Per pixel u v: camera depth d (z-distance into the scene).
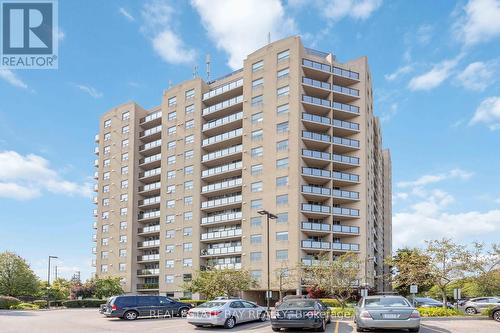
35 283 61.66
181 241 67.12
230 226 63.50
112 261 77.19
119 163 79.94
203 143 67.88
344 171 60.38
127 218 76.38
